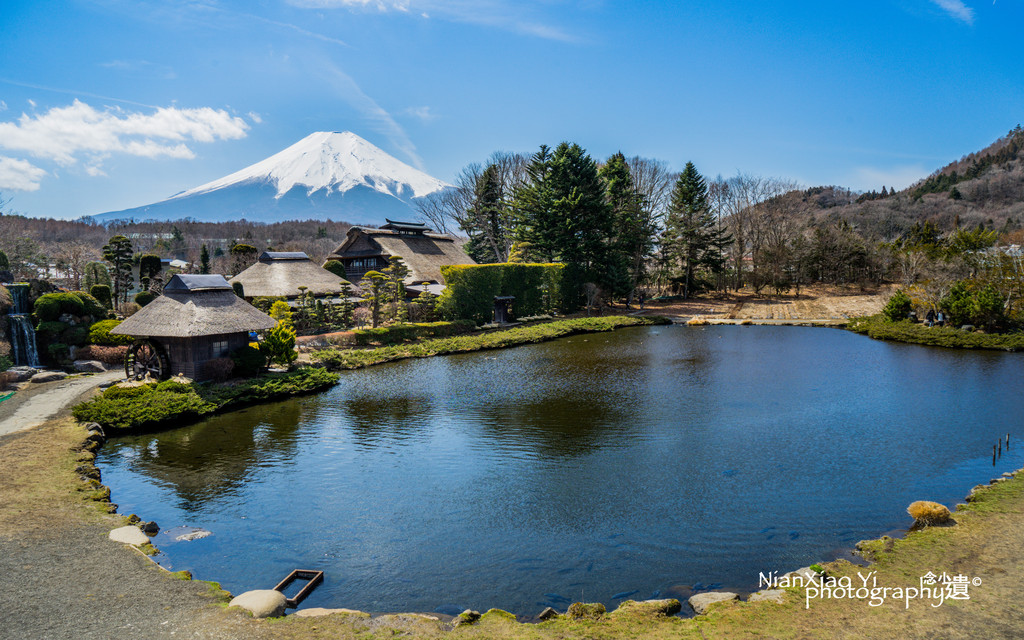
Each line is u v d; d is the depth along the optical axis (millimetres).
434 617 10070
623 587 11648
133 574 11352
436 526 14492
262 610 10117
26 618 9680
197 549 13328
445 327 48188
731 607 10211
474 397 28344
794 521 14391
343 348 40125
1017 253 54000
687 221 77000
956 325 45344
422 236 67938
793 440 20812
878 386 29234
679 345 45125
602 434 21938
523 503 15805
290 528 14445
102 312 35250
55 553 12078
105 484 17328
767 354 40000
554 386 30625
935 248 55656
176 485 17281
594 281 67625
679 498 15922
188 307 28812
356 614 10117
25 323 30734
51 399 25109
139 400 23625
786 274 74688
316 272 53469
